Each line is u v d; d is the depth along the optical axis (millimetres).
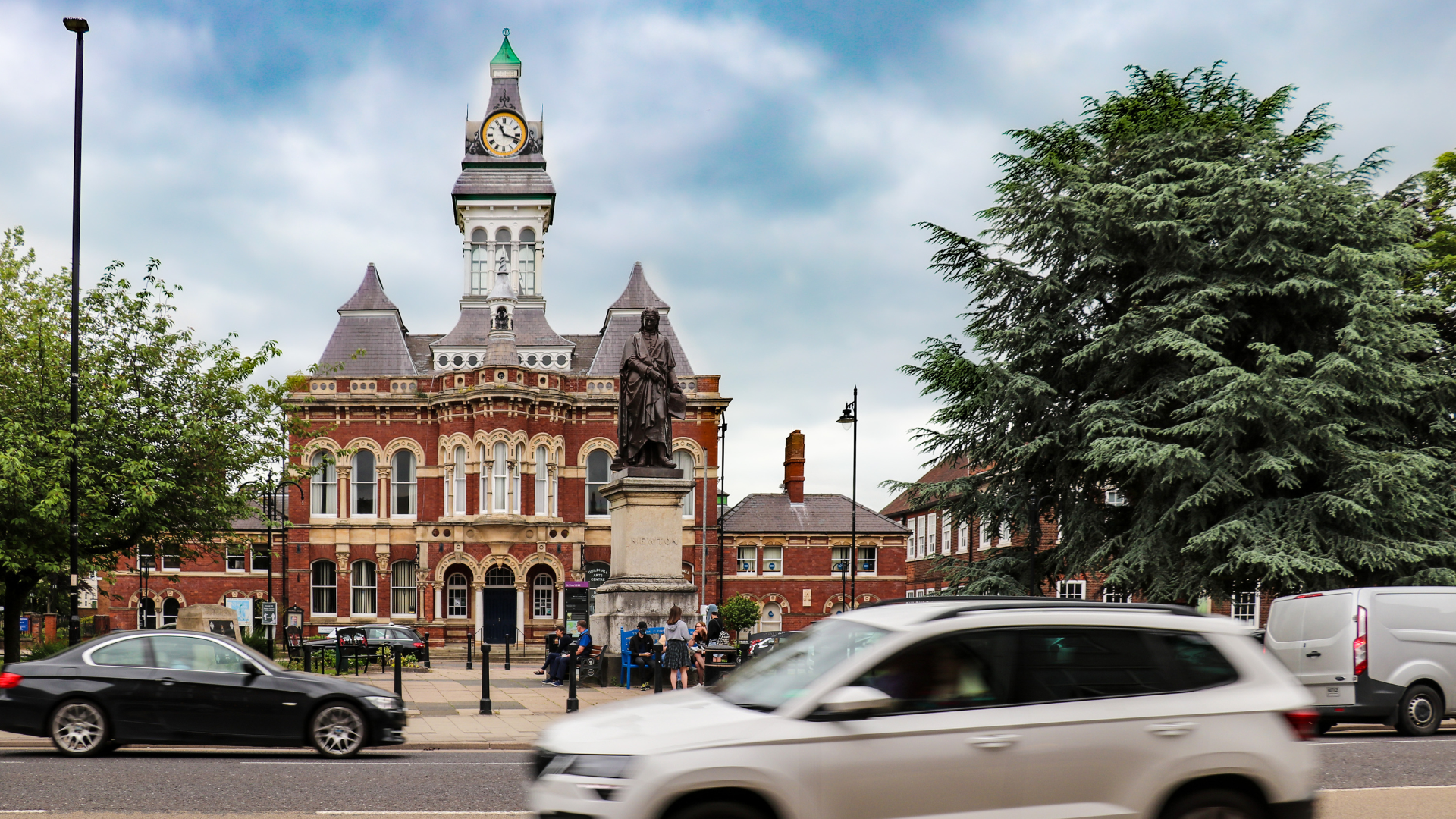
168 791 10078
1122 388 26125
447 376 51688
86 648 12836
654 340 24391
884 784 6258
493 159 62875
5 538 25766
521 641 50062
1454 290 26531
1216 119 26344
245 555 53156
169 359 28844
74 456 23531
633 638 22312
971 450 27703
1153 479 23719
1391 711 15672
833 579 55906
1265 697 6809
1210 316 23859
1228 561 22375
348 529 50969
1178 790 6641
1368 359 22812
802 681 6691
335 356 52688
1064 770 6457
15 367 26688
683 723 6438
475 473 50656
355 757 13039
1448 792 10117
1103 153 27062
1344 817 8969
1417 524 23641
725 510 58125
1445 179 28344
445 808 9422
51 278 27953
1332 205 24484
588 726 6746
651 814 6031
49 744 13695
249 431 29109
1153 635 6867
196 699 12641
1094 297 26516
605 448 52562
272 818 8883
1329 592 16359
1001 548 28000
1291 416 22500
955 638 6637
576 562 50969
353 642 33906
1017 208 27000
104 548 28172
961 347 27859
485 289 62031
